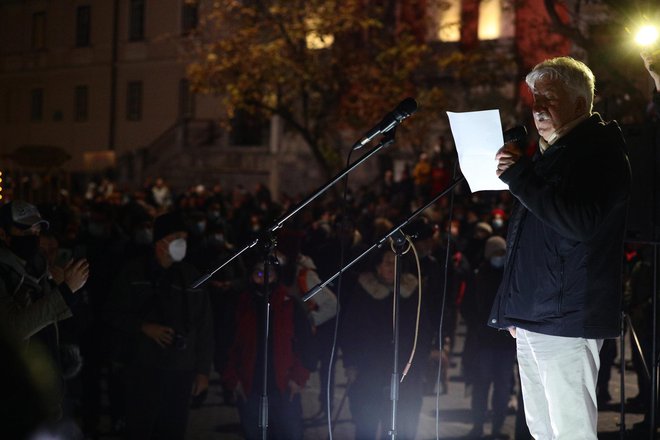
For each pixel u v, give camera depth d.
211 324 7.22
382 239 5.32
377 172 29.39
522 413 8.45
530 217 4.26
